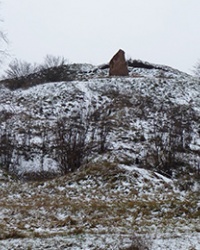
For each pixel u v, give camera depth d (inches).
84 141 596.1
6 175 527.2
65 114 844.0
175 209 385.7
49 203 394.0
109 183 472.1
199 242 283.7
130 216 364.2
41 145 650.2
